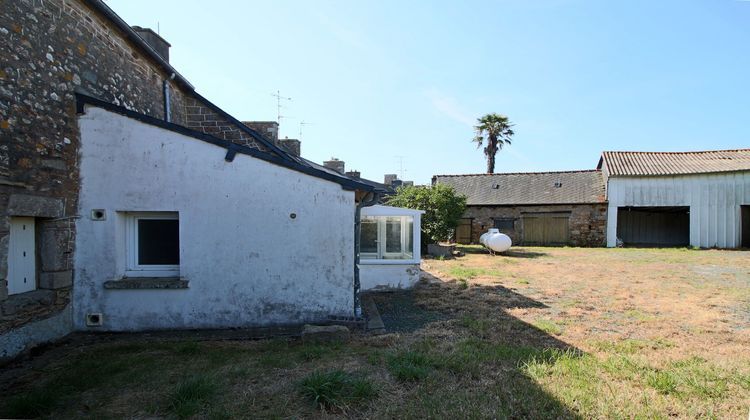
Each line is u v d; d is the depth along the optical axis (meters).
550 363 3.95
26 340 4.22
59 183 4.68
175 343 4.66
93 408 3.08
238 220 5.21
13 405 3.00
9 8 3.94
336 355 4.21
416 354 4.04
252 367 3.87
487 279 9.73
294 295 5.29
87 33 5.11
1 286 3.85
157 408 3.05
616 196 21.28
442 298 7.41
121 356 4.21
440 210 16.56
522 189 24.53
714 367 3.81
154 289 5.14
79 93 4.96
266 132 10.32
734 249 18.61
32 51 4.23
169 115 7.35
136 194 5.12
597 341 4.73
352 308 5.37
